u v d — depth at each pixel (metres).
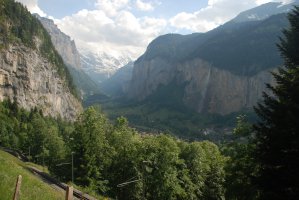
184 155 79.81
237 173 33.50
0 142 155.75
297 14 28.39
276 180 22.67
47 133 132.12
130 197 71.81
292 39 28.33
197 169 78.50
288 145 22.09
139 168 71.69
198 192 76.06
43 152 125.94
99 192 73.25
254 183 24.55
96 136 72.38
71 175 72.19
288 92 23.28
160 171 69.81
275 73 26.59
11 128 175.25
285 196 22.09
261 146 24.75
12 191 21.94
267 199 23.23
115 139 80.75
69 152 74.06
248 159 31.34
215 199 76.62
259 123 25.27
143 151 72.94
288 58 28.17
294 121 21.47
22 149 151.62
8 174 26.78
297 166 21.73
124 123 86.19
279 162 22.66
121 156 76.62
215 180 77.50
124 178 74.69
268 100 24.77
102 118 76.31
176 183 69.56
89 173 70.00
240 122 32.97
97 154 72.19
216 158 79.81
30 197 23.25
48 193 28.83
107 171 76.56
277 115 23.02
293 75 24.66
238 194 33.72
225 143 35.19
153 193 70.38
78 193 58.88
